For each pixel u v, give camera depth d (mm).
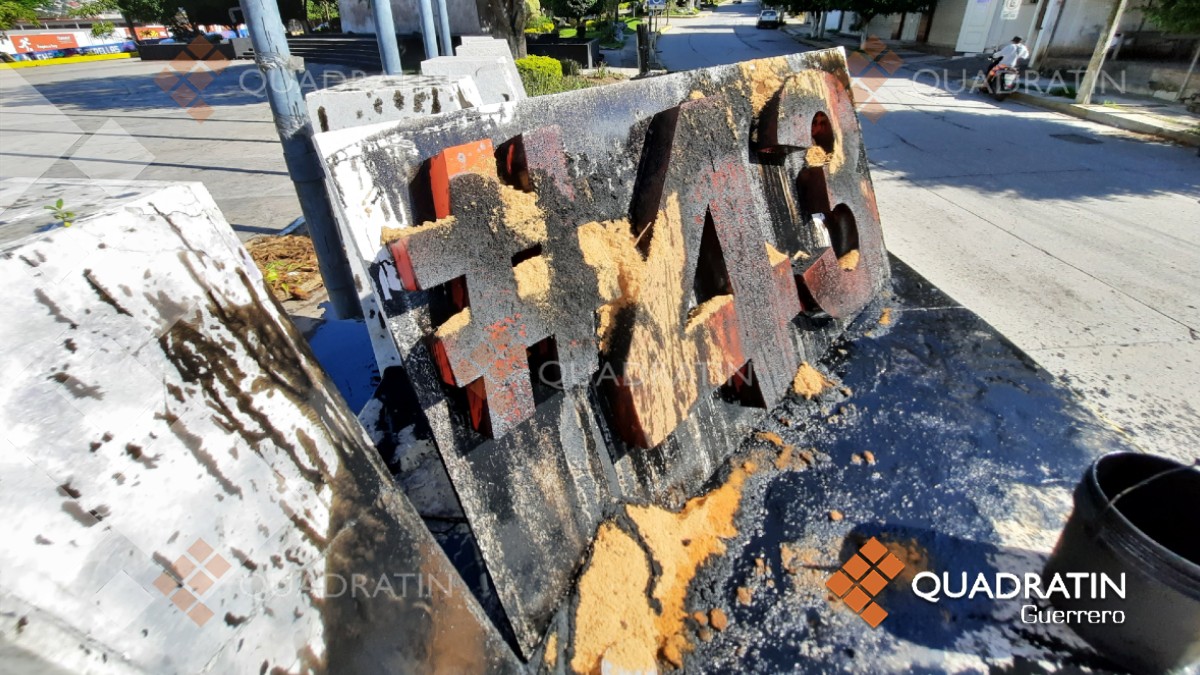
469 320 1551
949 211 6609
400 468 2457
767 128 2809
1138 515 2014
